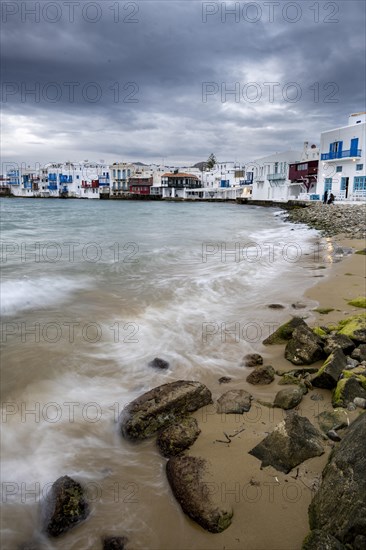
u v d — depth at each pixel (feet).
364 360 18.52
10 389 17.74
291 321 23.25
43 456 13.60
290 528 10.28
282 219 128.36
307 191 194.70
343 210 111.14
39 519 11.14
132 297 32.19
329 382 17.03
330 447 13.03
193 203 298.76
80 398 17.19
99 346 22.40
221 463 12.62
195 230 90.68
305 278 37.70
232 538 10.20
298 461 12.46
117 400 17.08
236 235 79.82
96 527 10.83
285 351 20.93
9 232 80.33
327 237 71.15
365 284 33.86
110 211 177.78
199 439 14.06
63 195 384.27
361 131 146.92
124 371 19.61
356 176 151.43
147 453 13.85
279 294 32.48
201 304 30.37
